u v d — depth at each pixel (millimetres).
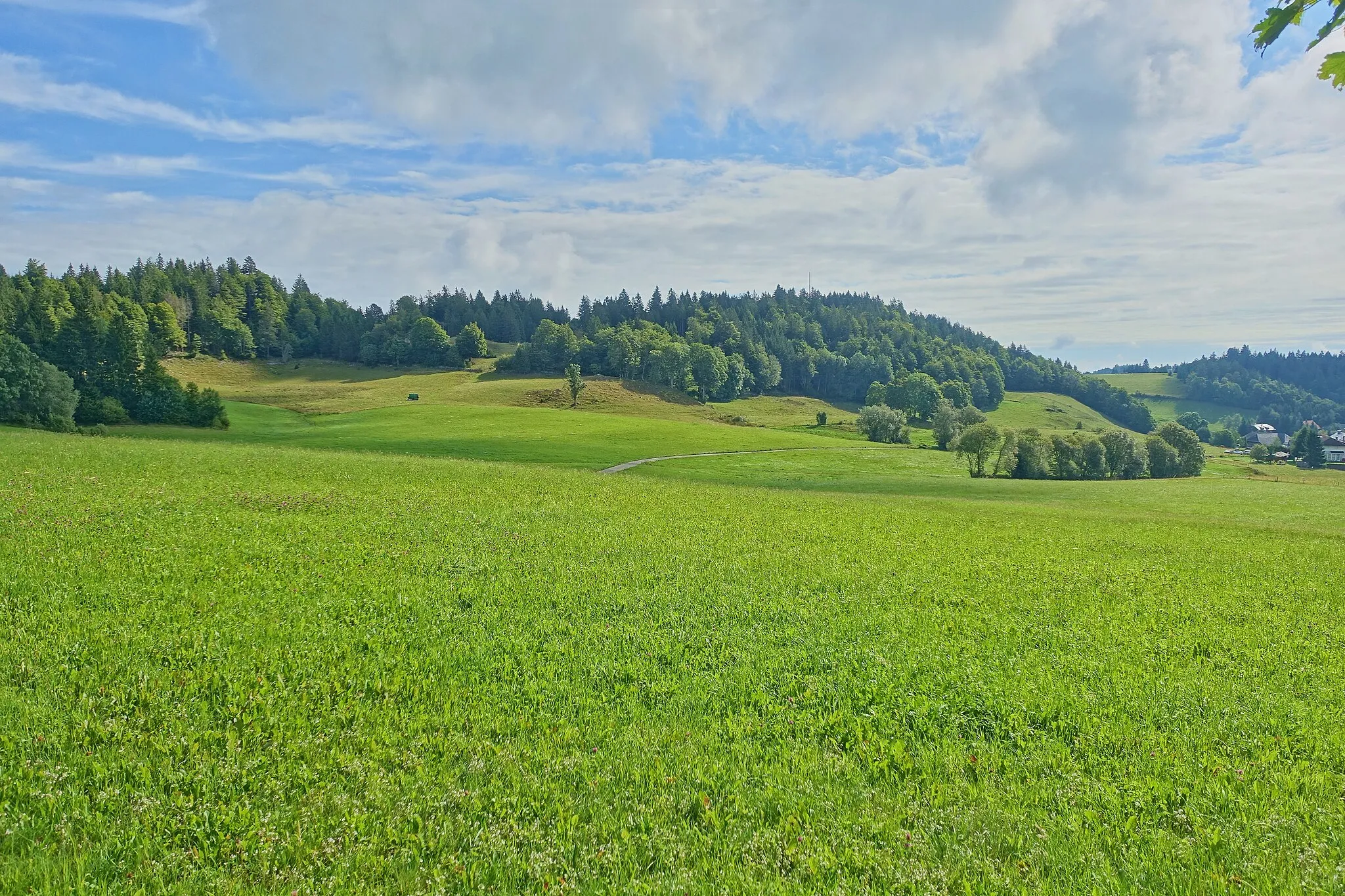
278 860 6723
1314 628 16578
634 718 10266
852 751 9625
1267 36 4695
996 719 10703
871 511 36906
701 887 6586
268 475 35469
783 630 14789
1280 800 8352
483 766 8609
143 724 9117
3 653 10844
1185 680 12523
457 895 6426
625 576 18891
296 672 11172
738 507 35500
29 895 6020
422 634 13398
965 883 6734
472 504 30453
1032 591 19547
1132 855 7273
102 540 18453
